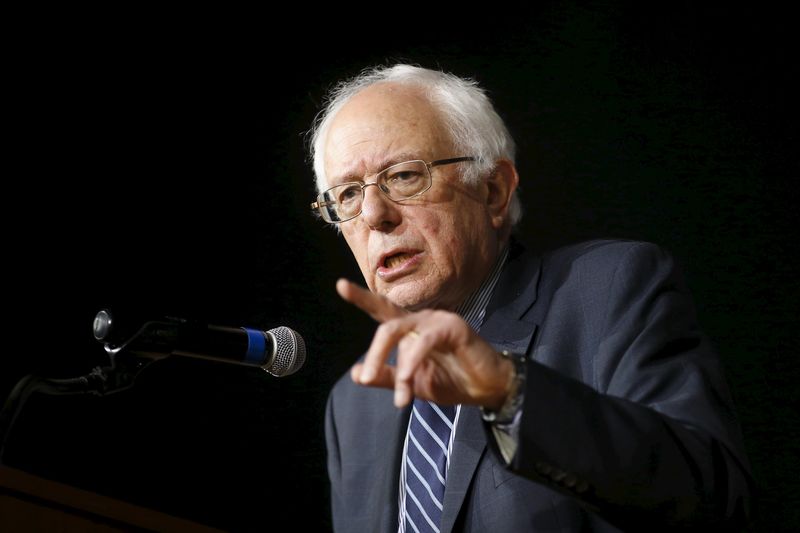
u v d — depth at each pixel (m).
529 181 7.04
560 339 3.43
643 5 6.92
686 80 6.71
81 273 8.43
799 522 5.88
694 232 6.50
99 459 7.88
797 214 6.24
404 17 7.75
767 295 6.22
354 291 2.33
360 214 3.81
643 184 6.72
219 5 8.34
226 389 7.94
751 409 6.09
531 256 3.87
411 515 3.53
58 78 8.54
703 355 3.16
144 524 3.17
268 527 7.66
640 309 3.29
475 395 2.43
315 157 4.32
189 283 8.27
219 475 7.83
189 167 8.43
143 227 8.44
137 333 2.82
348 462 4.09
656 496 2.51
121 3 8.44
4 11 8.41
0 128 8.48
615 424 2.50
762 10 6.52
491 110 4.11
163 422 7.98
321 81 8.08
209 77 8.41
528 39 7.29
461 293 3.80
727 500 2.64
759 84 6.48
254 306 8.07
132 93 8.54
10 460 7.47
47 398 7.71
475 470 3.28
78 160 8.55
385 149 3.75
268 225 8.16
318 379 7.75
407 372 2.19
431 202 3.72
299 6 8.15
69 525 3.19
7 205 8.50
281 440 7.75
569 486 2.47
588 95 7.00
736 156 6.47
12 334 8.34
